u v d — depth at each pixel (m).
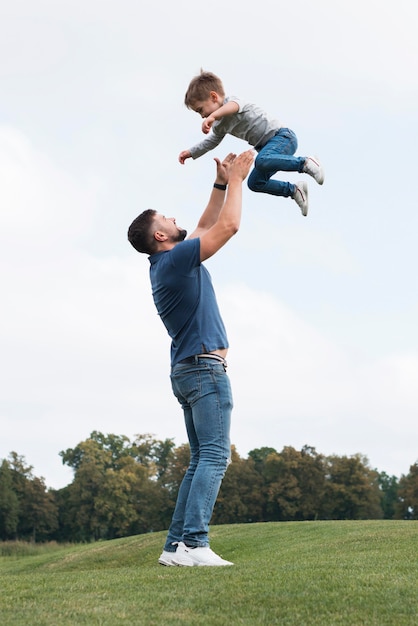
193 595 4.98
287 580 5.39
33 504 88.62
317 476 85.12
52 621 4.35
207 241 6.71
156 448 103.44
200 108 8.44
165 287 6.84
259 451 107.81
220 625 4.29
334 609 4.59
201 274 7.01
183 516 7.12
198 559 6.71
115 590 5.28
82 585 5.55
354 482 84.81
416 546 12.84
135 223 7.20
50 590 5.36
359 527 22.16
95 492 89.31
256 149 8.37
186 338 6.90
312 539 20.84
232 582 5.35
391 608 4.58
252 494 85.38
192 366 6.86
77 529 90.88
